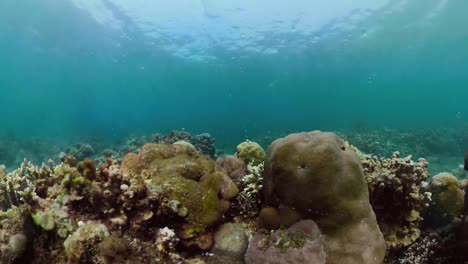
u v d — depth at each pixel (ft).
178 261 10.58
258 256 10.98
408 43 99.50
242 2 70.59
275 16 76.64
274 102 251.80
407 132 75.51
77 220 10.83
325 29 83.92
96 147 65.67
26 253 10.27
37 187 12.77
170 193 11.60
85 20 83.25
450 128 85.66
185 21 80.69
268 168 12.96
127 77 152.66
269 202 12.82
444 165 50.98
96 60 119.65
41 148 69.15
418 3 69.10
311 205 11.37
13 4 75.97
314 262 10.26
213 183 12.96
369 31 85.40
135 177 11.85
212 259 11.44
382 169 14.40
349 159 11.48
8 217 11.57
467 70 163.22
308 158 11.46
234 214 14.01
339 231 10.99
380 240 11.05
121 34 91.15
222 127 142.72
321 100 253.65
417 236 13.73
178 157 13.94
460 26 83.87
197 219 11.63
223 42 94.58
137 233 10.77
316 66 124.98
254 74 139.95
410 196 13.42
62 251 10.05
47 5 76.48
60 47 104.99
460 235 13.83
